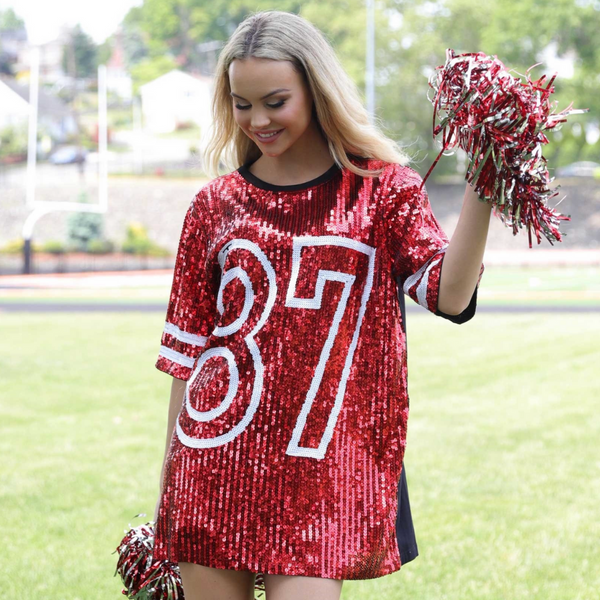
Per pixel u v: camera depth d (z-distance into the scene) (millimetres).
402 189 2029
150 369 9742
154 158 59000
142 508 4945
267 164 2148
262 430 1998
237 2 67375
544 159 1750
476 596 3652
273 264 2027
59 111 61406
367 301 2029
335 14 45812
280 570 1968
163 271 34188
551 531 4480
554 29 43375
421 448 6238
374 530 1996
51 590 3758
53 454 6164
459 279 1889
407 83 44531
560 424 6965
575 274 29719
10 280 27891
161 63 66250
